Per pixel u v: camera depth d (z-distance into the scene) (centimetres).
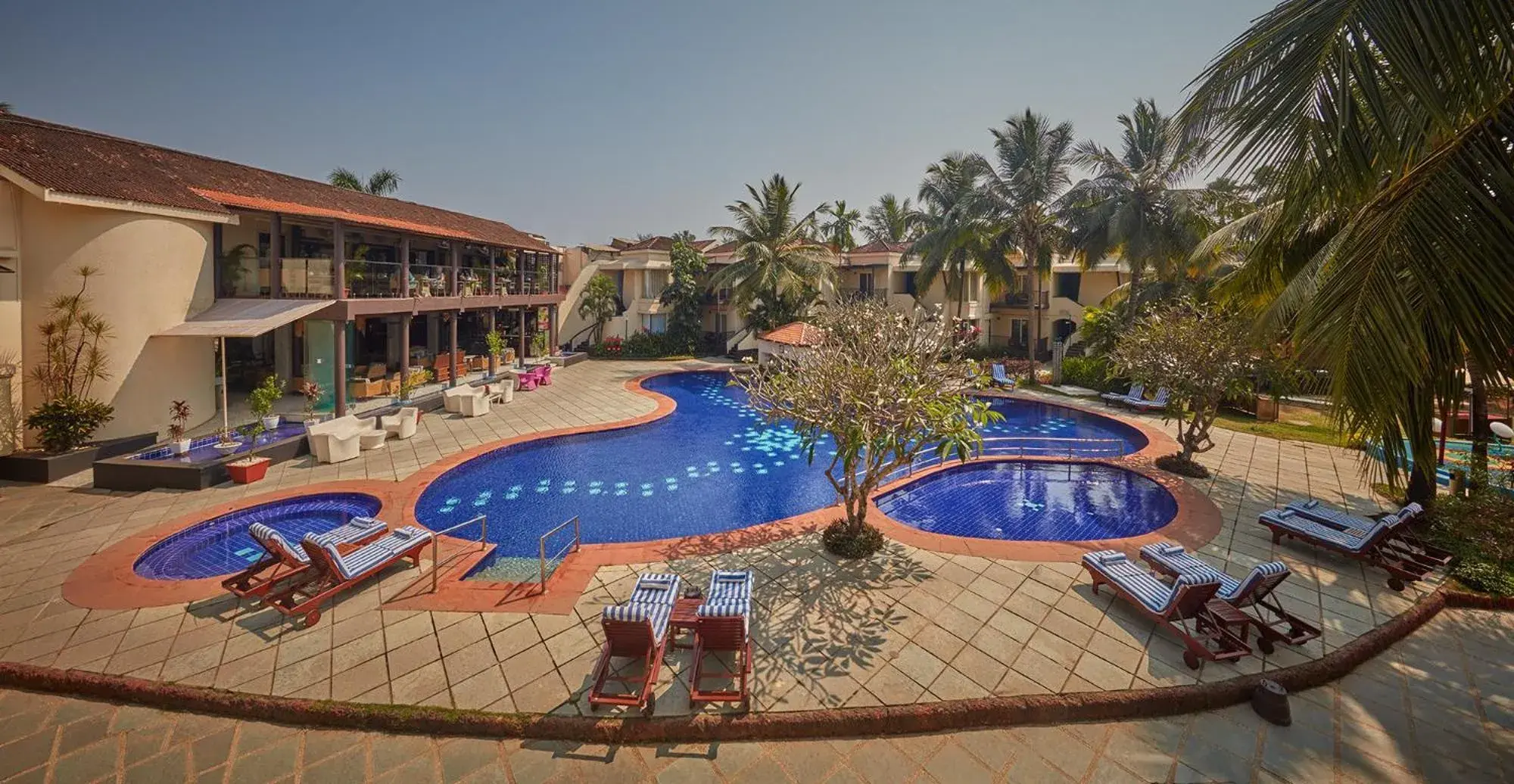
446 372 2400
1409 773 535
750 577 759
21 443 1323
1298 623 702
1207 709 617
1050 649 695
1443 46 423
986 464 1513
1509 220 463
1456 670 684
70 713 598
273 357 2120
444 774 529
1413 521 958
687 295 3709
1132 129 2559
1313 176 496
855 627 740
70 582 829
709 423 2033
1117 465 1479
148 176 1586
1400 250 500
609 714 584
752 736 574
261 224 1970
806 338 1405
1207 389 1327
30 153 1352
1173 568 831
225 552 1003
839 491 964
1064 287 3678
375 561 823
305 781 520
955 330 1096
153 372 1486
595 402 2267
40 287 1330
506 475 1443
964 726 591
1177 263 2438
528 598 798
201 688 612
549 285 3231
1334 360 523
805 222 3491
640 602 682
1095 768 541
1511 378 488
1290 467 1457
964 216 2691
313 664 654
